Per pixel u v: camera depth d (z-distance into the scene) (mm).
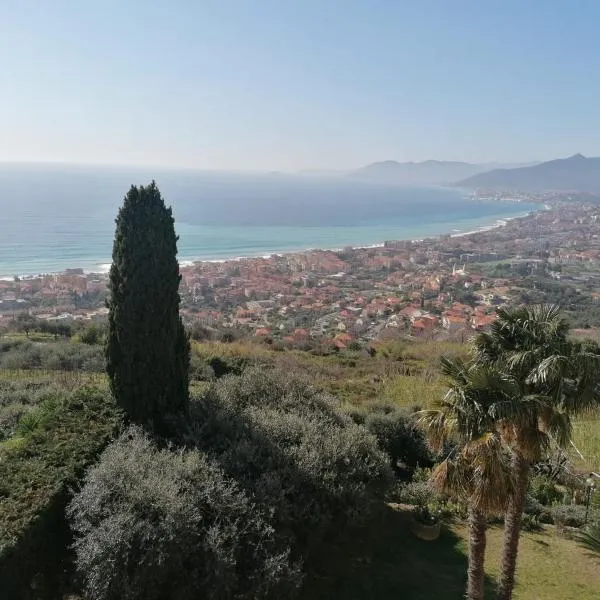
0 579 5645
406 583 8156
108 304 9430
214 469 7590
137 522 6438
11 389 15750
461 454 6539
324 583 7930
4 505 6414
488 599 8031
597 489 11625
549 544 9922
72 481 7246
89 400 9812
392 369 25531
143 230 9141
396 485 10812
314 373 23750
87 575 6148
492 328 7496
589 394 6699
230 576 6336
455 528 10023
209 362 21328
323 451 8719
